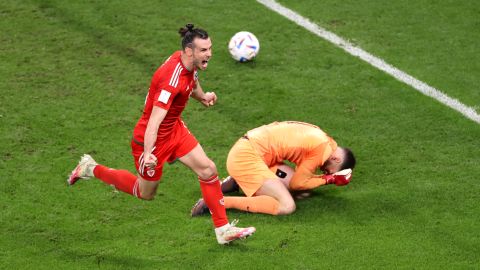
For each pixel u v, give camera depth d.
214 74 34.06
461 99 31.97
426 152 28.42
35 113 30.97
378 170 27.41
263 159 25.45
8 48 35.84
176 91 21.53
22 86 32.84
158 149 22.53
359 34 37.44
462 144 28.88
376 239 23.17
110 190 26.42
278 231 23.83
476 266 21.80
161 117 21.41
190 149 22.83
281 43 36.66
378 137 29.55
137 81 33.50
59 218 24.86
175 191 26.52
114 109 31.44
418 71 34.19
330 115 31.06
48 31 37.34
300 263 22.06
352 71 34.25
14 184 26.59
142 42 36.59
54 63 34.75
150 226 24.42
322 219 24.52
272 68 34.56
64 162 27.89
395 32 37.62
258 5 40.19
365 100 32.06
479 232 23.39
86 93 32.50
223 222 22.91
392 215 24.53
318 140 25.06
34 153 28.42
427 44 36.50
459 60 35.06
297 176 25.33
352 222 24.23
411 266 21.81
